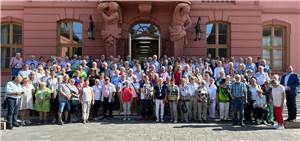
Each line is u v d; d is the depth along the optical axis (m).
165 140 12.10
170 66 17.88
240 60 19.39
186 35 22.84
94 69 17.30
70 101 15.90
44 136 12.78
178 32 21.88
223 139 12.33
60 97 15.56
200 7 23.11
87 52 23.14
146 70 18.02
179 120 16.42
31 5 23.05
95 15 23.09
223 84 16.34
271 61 23.92
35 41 23.11
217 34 23.38
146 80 16.62
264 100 15.52
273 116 15.53
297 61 23.91
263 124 15.54
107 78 16.67
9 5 23.45
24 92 15.55
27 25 23.08
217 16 23.17
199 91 16.19
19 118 16.05
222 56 23.41
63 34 23.33
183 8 21.77
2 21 23.48
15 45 23.66
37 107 15.71
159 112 16.44
